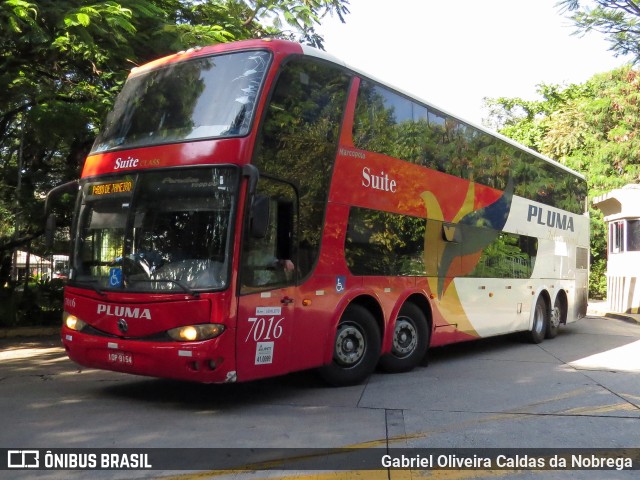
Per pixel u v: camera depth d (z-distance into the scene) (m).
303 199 7.76
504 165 12.91
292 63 7.64
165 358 6.70
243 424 6.52
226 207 6.84
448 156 10.96
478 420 6.84
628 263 22.06
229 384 8.63
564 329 17.88
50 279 15.91
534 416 7.06
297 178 7.66
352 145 8.66
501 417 6.99
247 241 6.92
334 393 8.17
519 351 12.93
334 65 8.40
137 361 6.90
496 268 12.40
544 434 6.33
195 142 7.15
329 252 8.13
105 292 7.21
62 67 12.48
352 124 8.69
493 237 12.30
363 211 8.81
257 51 7.49
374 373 9.82
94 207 7.74
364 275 8.76
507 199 12.91
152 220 7.17
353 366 8.69
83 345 7.32
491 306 12.16
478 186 11.84
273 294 7.23
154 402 7.50
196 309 6.64
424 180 10.23
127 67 12.29
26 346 12.47
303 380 9.01
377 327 8.98
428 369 10.34
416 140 10.11
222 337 6.63
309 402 7.61
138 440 5.90
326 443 5.89
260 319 7.05
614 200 22.92
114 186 7.58
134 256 7.14
